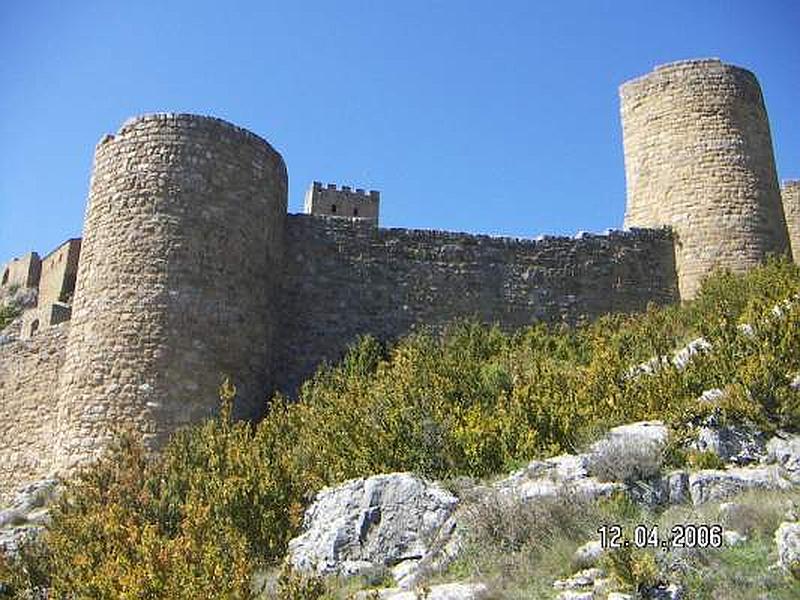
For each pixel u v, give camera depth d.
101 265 20.34
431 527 12.42
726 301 19.86
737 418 13.15
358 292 23.61
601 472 12.30
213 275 20.50
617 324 22.73
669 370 15.46
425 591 10.21
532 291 24.25
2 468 23.95
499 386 17.66
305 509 14.14
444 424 14.95
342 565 12.30
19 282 52.12
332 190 51.88
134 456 16.25
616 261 24.84
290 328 23.03
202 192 20.95
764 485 11.57
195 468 15.73
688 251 24.94
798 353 14.52
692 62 26.47
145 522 13.88
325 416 17.45
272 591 11.52
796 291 17.69
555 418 14.74
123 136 21.42
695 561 9.77
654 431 13.41
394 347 22.53
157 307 19.69
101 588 11.43
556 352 21.70
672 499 11.72
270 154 22.89
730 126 25.72
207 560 11.38
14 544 16.25
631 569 9.40
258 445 16.00
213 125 21.62
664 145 26.17
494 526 11.68
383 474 13.81
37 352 24.58
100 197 21.19
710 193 25.12
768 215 25.23
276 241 23.02
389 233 24.23
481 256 24.39
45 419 23.66
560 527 11.27
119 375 19.20
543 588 9.92
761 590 9.07
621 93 27.84
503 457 14.23
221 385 19.84
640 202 26.47
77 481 18.06
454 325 23.52
